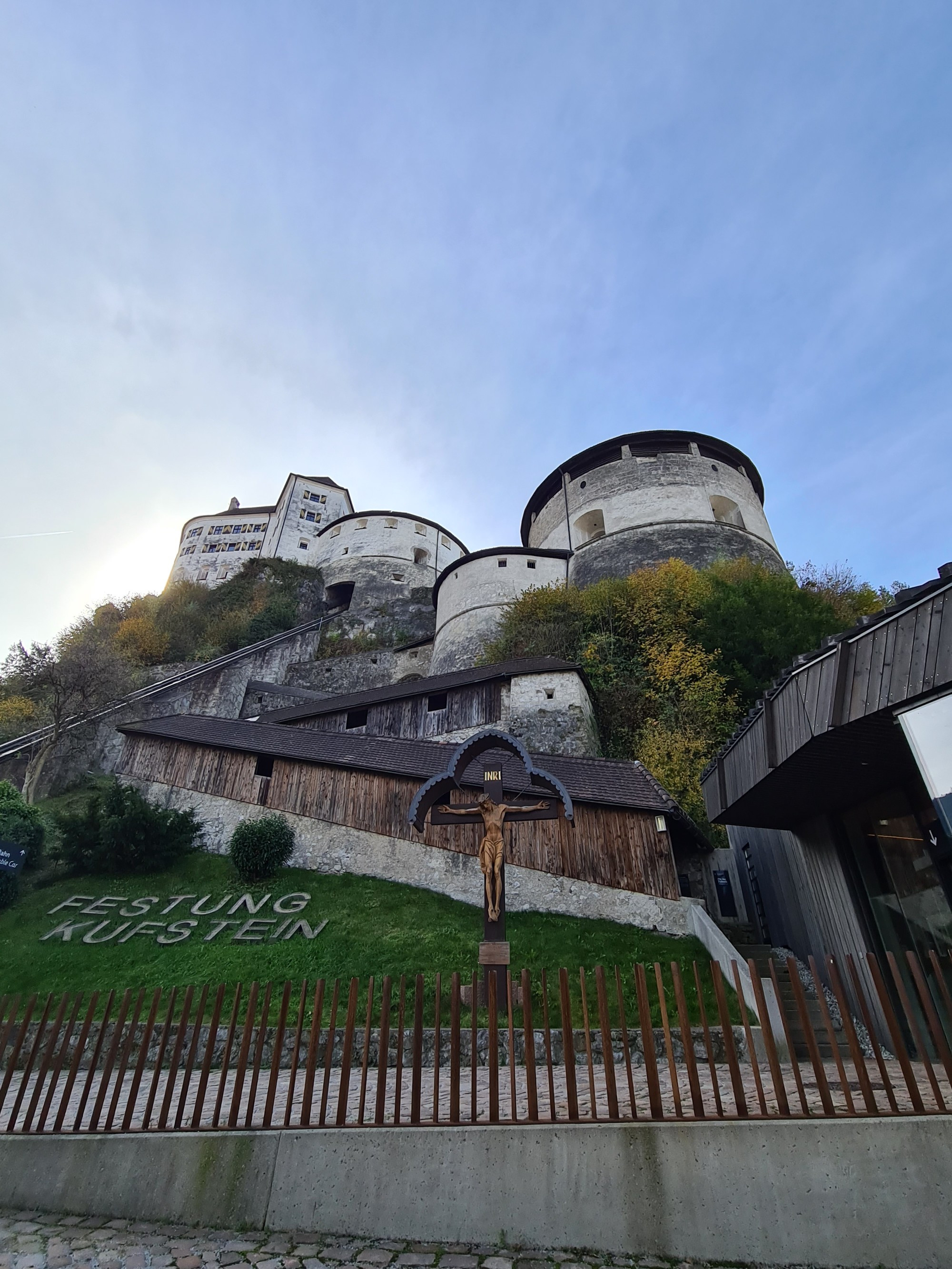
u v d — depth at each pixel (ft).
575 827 39.70
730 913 45.16
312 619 137.39
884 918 23.99
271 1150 13.56
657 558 93.45
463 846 41.29
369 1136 13.32
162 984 30.91
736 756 26.58
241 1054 14.47
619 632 73.97
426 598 137.59
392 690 70.08
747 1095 17.11
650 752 57.41
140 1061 14.97
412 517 158.92
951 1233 11.10
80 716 73.67
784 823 30.89
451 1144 13.00
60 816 47.65
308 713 71.82
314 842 46.42
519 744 24.95
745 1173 11.93
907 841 22.50
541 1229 12.04
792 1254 11.27
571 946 33.06
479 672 65.72
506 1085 19.76
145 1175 13.79
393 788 45.78
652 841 37.78
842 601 74.13
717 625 66.90
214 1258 11.76
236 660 100.78
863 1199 11.50
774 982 13.15
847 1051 23.48
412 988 29.43
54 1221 13.28
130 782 60.13
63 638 115.85
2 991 31.30
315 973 31.12
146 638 115.65
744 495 107.45
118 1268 11.41
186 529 181.78
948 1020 20.36
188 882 43.62
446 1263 11.50
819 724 18.58
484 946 21.85
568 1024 13.30
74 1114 17.97
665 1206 11.91
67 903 40.70
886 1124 11.93
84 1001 29.96
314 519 177.68
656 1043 24.39
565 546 107.14
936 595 15.53
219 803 52.75
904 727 15.92
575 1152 12.56
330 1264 11.51
